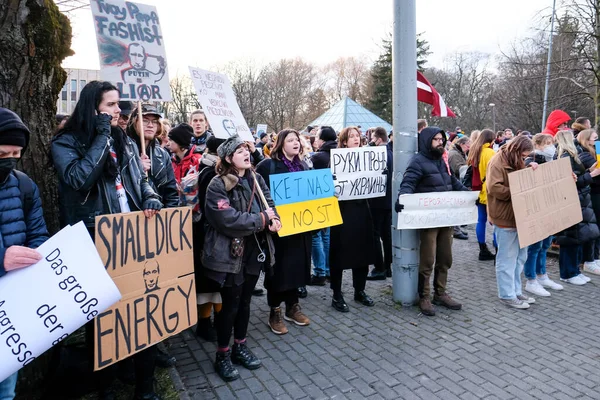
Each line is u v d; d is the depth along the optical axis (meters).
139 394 2.96
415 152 4.89
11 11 2.81
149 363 2.94
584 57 13.91
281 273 4.18
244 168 3.45
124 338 2.73
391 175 5.89
